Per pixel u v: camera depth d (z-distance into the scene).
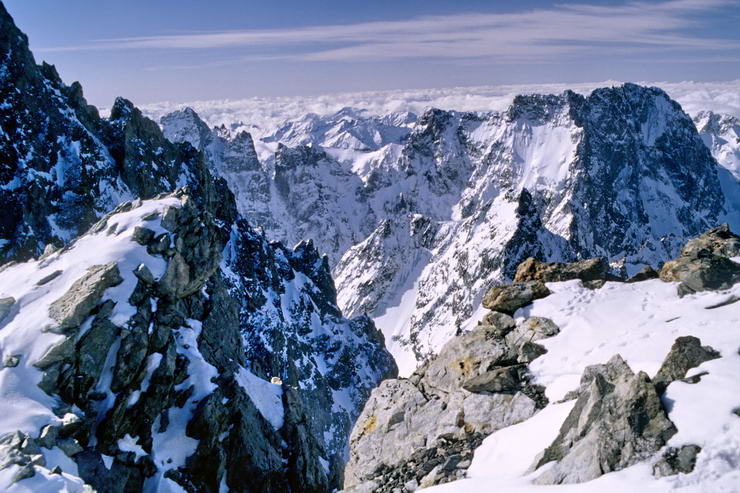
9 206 85.00
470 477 24.69
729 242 36.78
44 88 100.31
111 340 32.62
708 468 18.69
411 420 32.09
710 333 26.59
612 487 19.22
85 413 30.97
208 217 41.34
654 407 21.28
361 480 30.62
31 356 30.41
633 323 30.86
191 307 45.62
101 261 35.53
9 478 23.14
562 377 28.89
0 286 35.94
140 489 31.42
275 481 38.69
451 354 34.75
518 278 39.06
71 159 98.44
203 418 35.38
